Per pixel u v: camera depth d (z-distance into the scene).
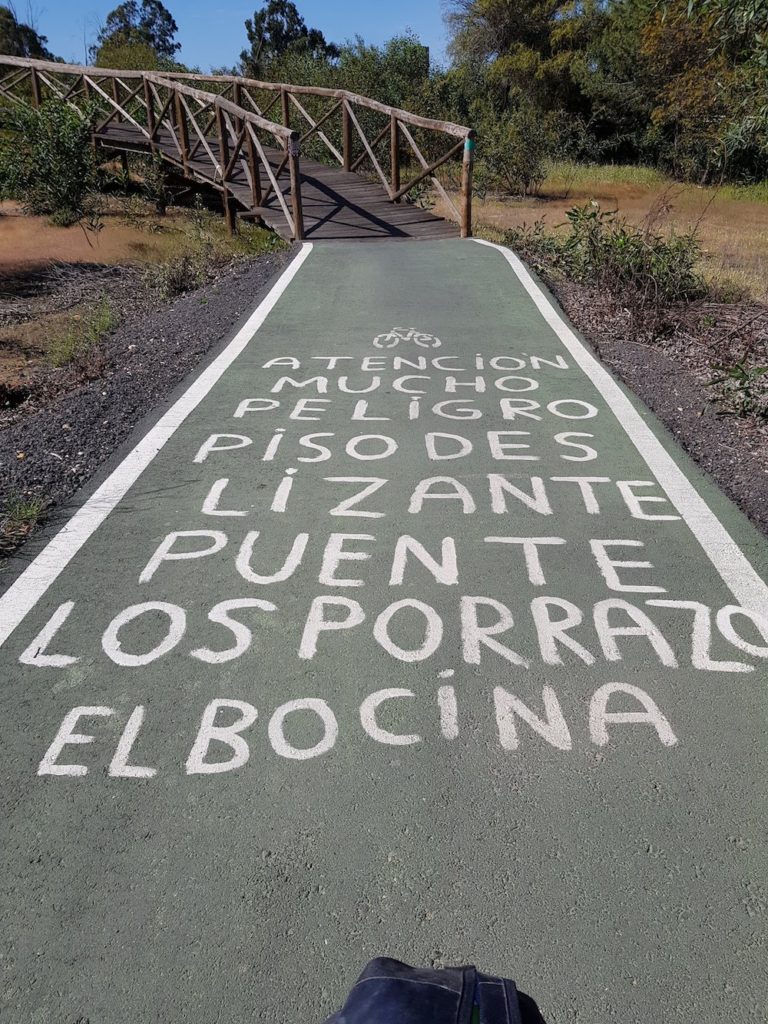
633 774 2.42
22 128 14.95
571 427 4.86
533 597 3.23
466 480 4.19
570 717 2.63
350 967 1.92
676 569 3.41
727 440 4.77
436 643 2.97
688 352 6.56
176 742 2.54
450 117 20.56
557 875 2.13
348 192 13.84
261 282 8.38
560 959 1.94
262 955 1.95
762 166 20.69
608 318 7.35
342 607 3.17
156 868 2.15
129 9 53.56
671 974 1.90
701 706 2.68
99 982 1.89
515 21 30.89
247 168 13.09
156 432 4.76
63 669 2.84
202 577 3.36
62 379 6.52
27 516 3.79
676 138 23.19
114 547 3.57
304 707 2.68
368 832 2.25
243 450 4.53
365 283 8.24
